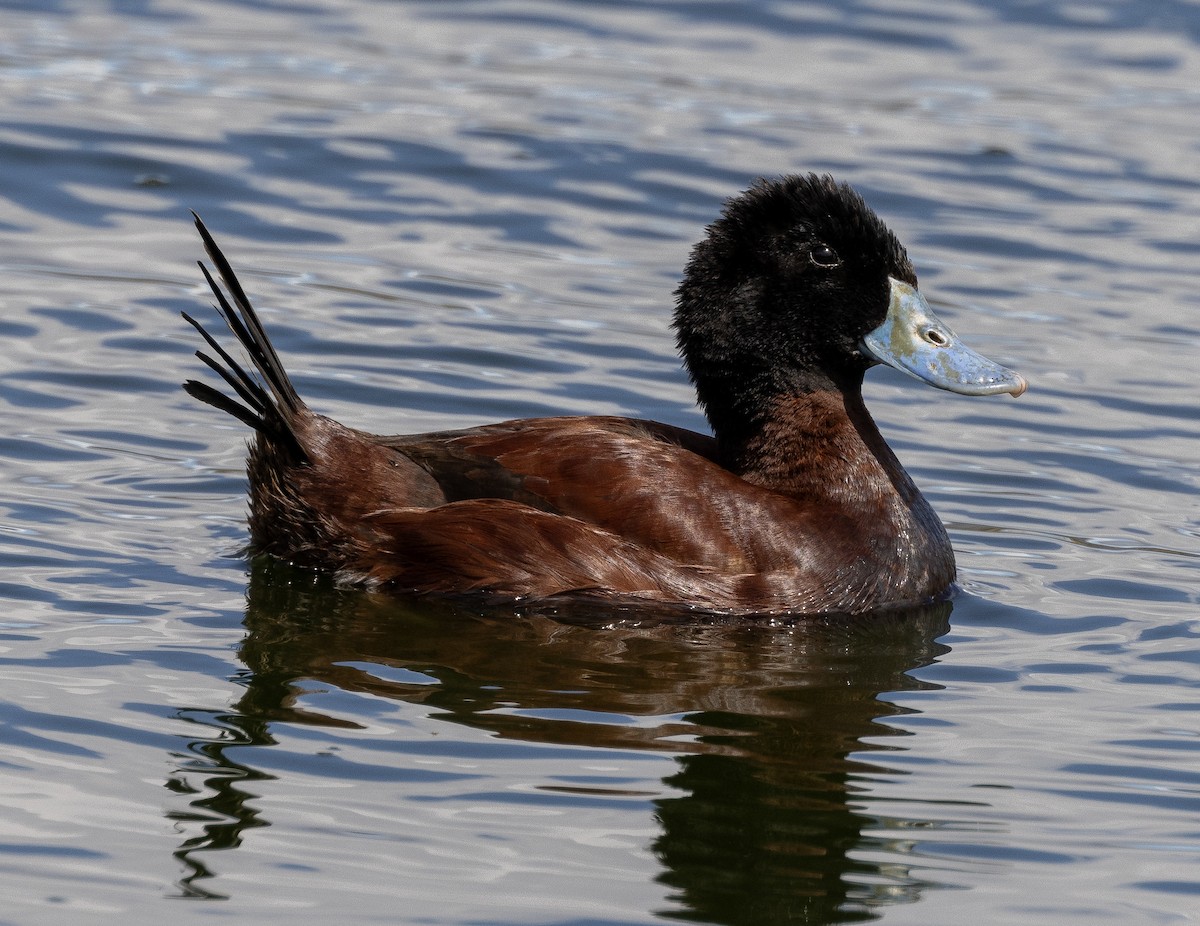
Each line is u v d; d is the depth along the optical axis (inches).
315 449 397.7
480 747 321.4
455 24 823.1
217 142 669.9
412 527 392.5
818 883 281.4
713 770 317.4
